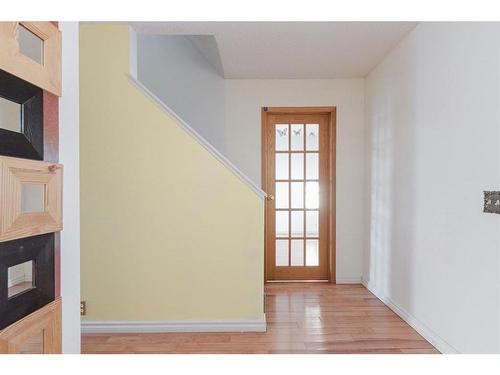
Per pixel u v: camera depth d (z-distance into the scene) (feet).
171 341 9.16
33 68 3.65
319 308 11.78
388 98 12.05
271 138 15.39
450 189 8.13
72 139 4.51
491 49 6.72
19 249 3.51
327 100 15.01
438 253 8.66
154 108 9.82
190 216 9.87
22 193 3.61
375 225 13.35
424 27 9.43
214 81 15.10
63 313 4.34
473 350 7.25
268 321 10.59
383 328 9.99
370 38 10.85
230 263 9.87
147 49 15.01
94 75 9.82
